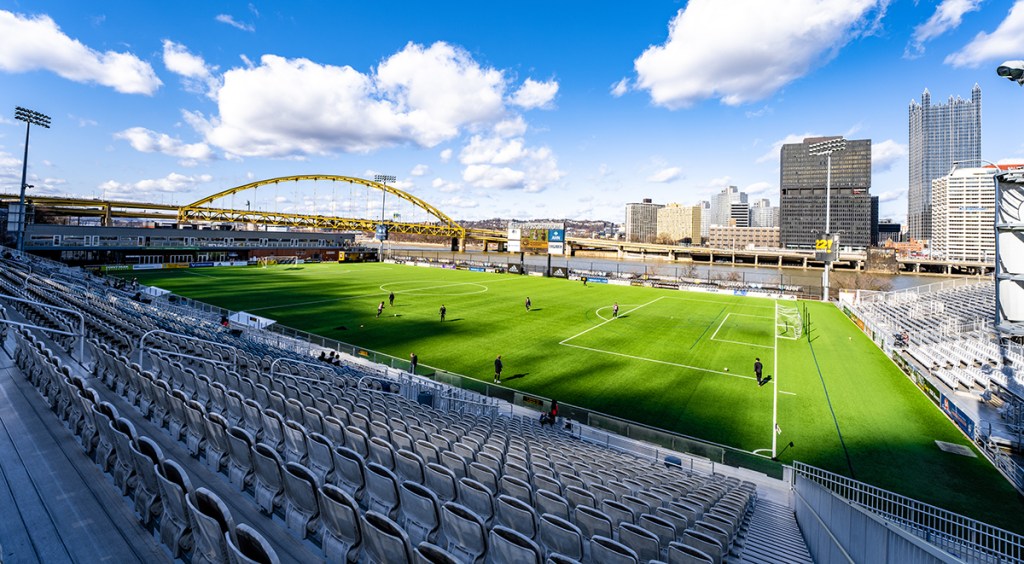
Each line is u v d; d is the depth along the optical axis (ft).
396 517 20.99
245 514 20.22
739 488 50.01
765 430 71.41
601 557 20.51
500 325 140.36
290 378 54.70
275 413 28.78
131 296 135.03
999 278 29.01
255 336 109.40
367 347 112.57
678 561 22.53
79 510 19.08
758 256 611.88
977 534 46.03
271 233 374.84
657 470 52.01
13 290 90.43
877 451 64.95
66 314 66.33
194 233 326.44
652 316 160.76
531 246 296.10
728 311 173.37
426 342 118.52
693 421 74.43
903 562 22.02
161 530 16.61
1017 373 77.10
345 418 38.17
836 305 191.52
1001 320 29.12
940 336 110.22
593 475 38.93
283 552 17.88
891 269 498.69
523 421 71.77
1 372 37.91
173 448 26.81
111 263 284.00
